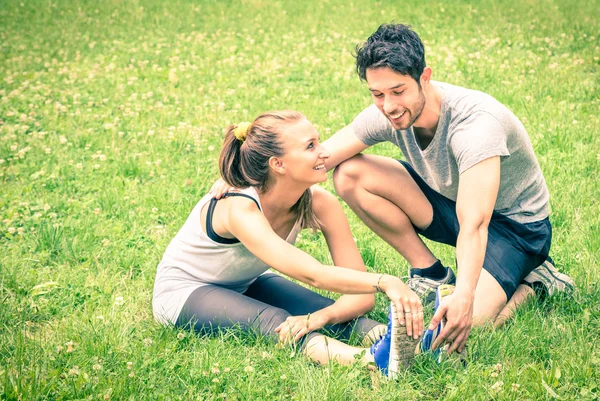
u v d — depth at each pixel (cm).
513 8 1442
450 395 358
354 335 424
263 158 401
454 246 491
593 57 1047
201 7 1623
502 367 384
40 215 611
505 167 435
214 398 368
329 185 688
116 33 1412
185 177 700
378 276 373
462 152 399
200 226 432
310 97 955
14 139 822
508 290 430
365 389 374
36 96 992
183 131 826
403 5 1525
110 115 916
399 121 402
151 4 1673
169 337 423
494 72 999
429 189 478
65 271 529
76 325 443
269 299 454
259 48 1246
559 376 367
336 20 1436
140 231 593
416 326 364
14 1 1738
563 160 688
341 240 441
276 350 402
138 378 379
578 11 1388
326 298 449
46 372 393
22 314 462
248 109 916
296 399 364
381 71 388
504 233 446
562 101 857
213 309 422
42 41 1358
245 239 399
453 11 1444
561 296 452
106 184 688
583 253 513
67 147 790
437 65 1062
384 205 476
